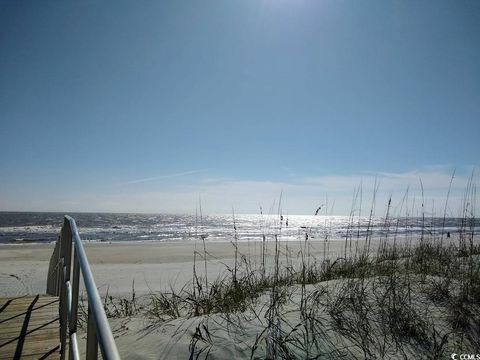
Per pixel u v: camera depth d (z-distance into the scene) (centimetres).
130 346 297
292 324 312
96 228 4984
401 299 372
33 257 1884
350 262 559
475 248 611
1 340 286
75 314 209
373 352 285
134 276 1220
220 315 339
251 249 2180
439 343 308
